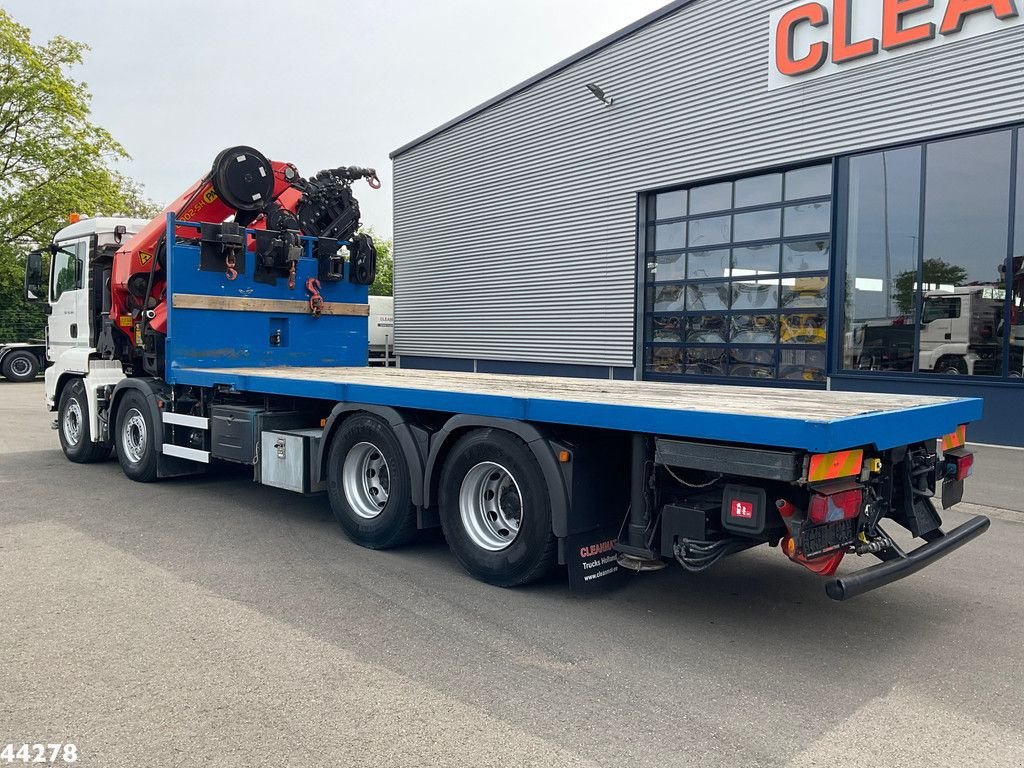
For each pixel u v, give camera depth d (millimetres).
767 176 13883
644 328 16203
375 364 22406
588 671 3783
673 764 2941
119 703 3385
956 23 11062
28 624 4293
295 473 6465
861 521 4078
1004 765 2969
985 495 7980
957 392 11430
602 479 4707
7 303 29500
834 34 12445
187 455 7707
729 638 4250
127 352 9203
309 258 8953
